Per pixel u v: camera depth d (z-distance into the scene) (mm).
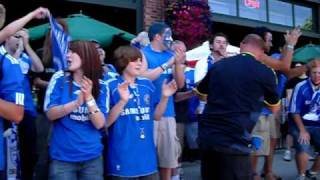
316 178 6680
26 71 4820
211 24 9578
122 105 3752
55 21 3943
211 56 5918
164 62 4949
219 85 4176
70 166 3533
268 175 6340
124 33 7098
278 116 7863
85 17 7254
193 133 6719
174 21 8773
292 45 5445
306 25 13547
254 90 4117
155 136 4816
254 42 4289
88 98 3475
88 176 3576
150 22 9016
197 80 5641
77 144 3529
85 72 3576
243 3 11539
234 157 4074
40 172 4125
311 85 6230
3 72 3000
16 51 4711
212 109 4188
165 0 9102
